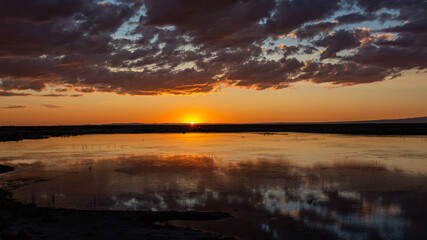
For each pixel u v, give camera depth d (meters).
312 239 17.88
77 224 18.52
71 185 31.02
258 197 26.45
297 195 27.03
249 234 18.62
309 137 103.62
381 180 32.47
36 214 19.83
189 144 78.44
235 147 69.06
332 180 32.59
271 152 58.19
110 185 30.98
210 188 29.56
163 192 28.16
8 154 56.97
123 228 18.33
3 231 15.03
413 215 21.89
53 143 82.88
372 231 19.27
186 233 17.89
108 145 76.25
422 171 37.22
